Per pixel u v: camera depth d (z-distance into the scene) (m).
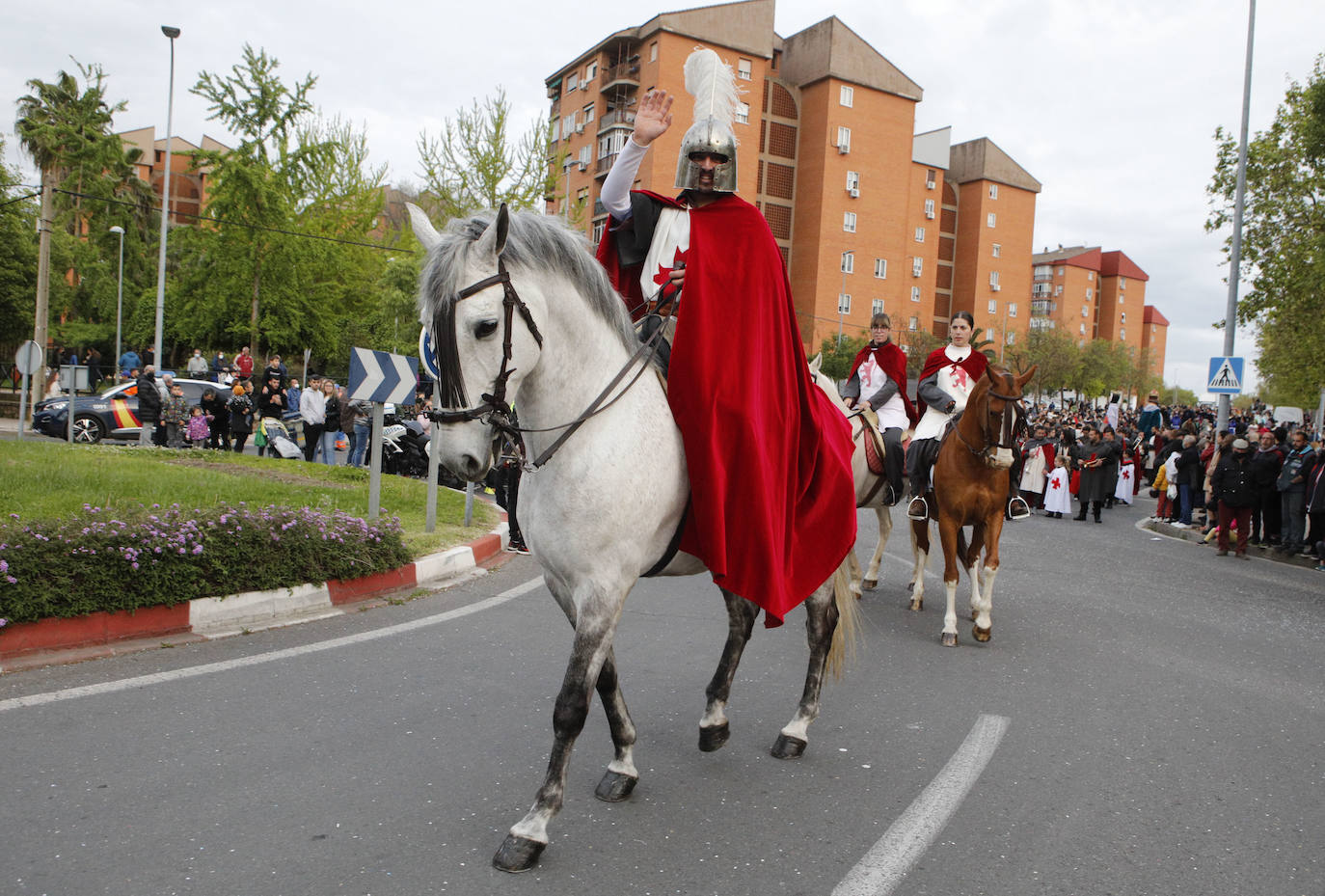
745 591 3.37
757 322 3.53
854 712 4.83
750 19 49.00
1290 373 24.81
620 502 3.15
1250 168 19.44
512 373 2.98
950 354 7.62
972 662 6.04
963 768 4.04
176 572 5.64
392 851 3.06
